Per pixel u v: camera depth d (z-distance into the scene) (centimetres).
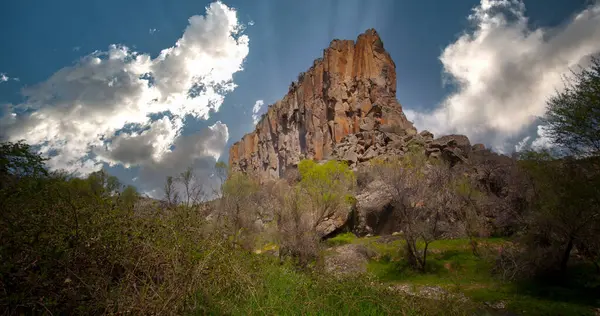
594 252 2372
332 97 9206
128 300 532
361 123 8300
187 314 590
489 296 2066
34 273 502
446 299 845
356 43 9844
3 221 513
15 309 462
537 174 2498
